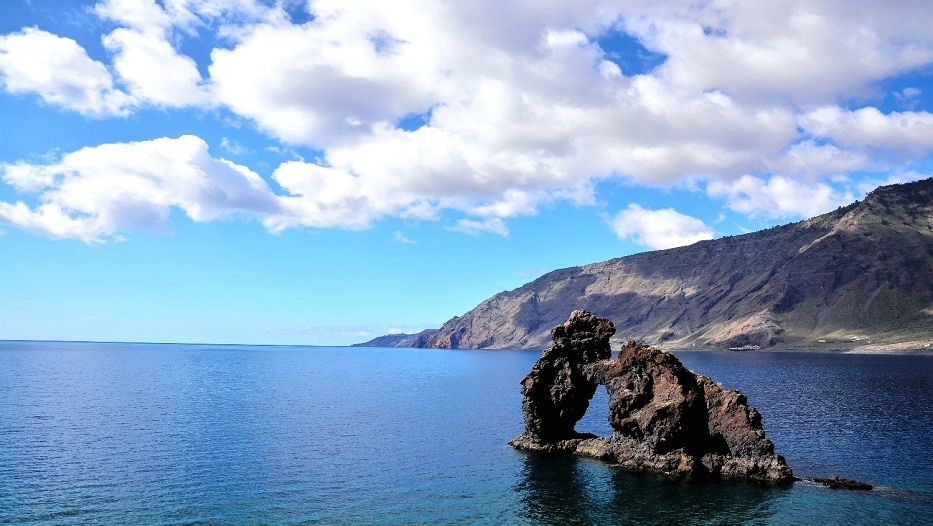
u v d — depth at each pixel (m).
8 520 42.12
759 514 45.31
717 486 52.34
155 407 100.38
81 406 99.69
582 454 64.81
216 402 110.50
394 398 124.94
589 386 69.00
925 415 94.44
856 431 79.62
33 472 54.69
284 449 67.44
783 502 48.00
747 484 52.94
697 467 55.94
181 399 113.81
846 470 58.69
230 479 54.06
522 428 83.88
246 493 49.91
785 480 53.44
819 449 68.25
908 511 45.91
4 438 69.94
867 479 55.41
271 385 152.88
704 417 59.72
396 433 79.12
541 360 69.69
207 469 57.41
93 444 67.56
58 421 83.06
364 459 63.03
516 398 126.50
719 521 43.94
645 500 48.66
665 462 56.84
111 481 52.31
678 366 62.47
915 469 59.06
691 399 58.75
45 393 118.88
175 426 81.06
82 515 43.56
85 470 55.84
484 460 62.75
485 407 109.44
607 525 43.22
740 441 57.22
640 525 43.16
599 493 50.59
